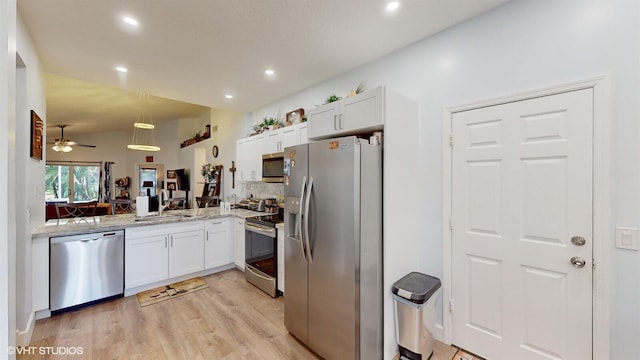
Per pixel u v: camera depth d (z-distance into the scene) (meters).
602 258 1.60
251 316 2.71
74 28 2.21
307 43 2.50
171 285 3.46
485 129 2.07
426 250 2.41
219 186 6.17
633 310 1.53
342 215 1.96
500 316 2.00
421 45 2.45
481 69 2.08
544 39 1.81
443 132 2.29
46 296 2.61
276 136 3.79
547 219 1.80
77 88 4.98
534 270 1.86
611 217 1.58
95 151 9.80
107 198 9.77
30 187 2.38
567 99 1.72
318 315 2.12
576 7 1.70
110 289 2.98
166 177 8.92
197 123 8.46
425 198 2.41
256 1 1.92
